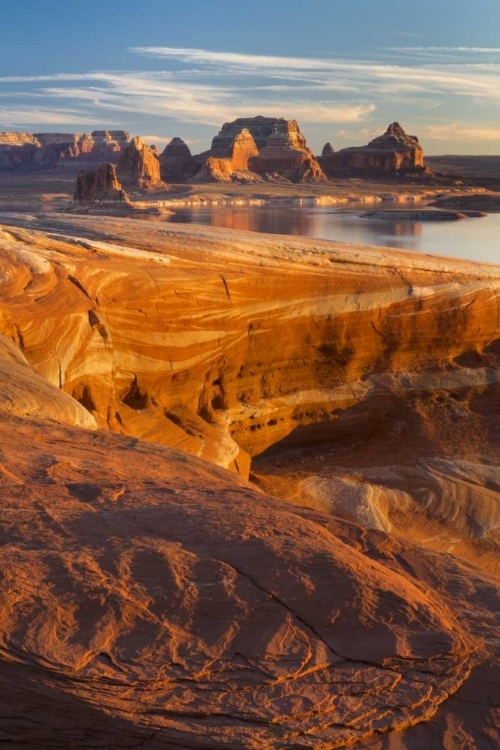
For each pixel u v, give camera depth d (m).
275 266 22.45
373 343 24.31
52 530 5.03
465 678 4.10
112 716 3.62
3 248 18.05
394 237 94.12
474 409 24.92
